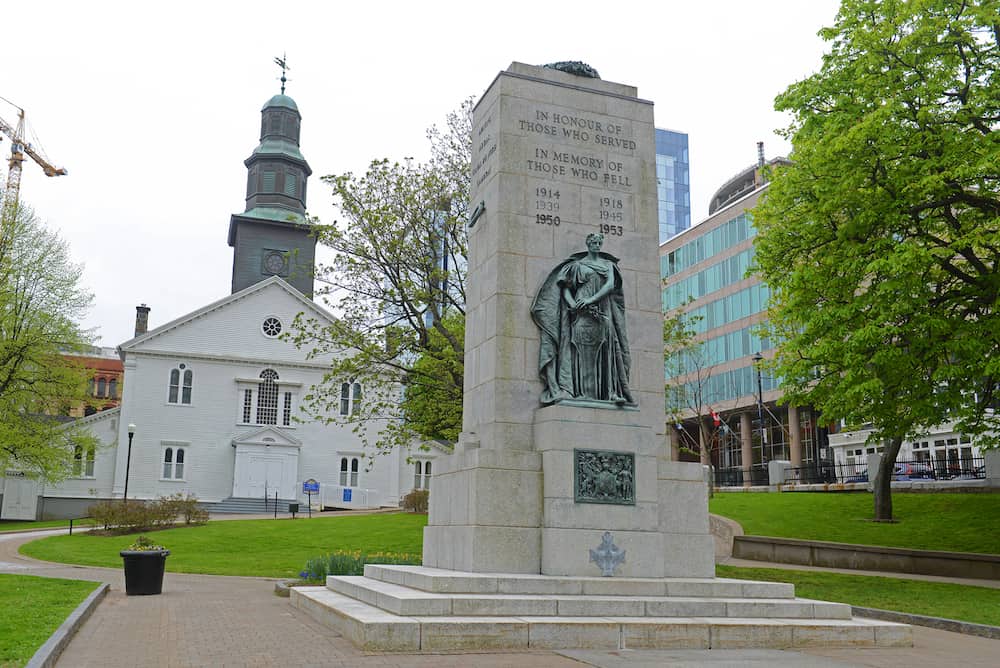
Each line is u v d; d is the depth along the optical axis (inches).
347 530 1472.7
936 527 1075.9
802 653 403.5
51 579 753.0
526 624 391.2
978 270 866.1
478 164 624.1
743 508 1362.0
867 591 707.4
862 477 1775.3
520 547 497.0
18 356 1771.7
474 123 645.3
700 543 541.0
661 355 586.6
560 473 507.8
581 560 498.9
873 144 832.9
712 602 446.3
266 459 2351.1
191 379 2373.3
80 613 499.8
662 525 535.8
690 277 2819.9
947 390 824.3
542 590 455.2
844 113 864.9
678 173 6018.7
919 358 820.0
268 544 1332.4
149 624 496.1
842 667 361.1
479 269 597.3
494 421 538.3
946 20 836.6
